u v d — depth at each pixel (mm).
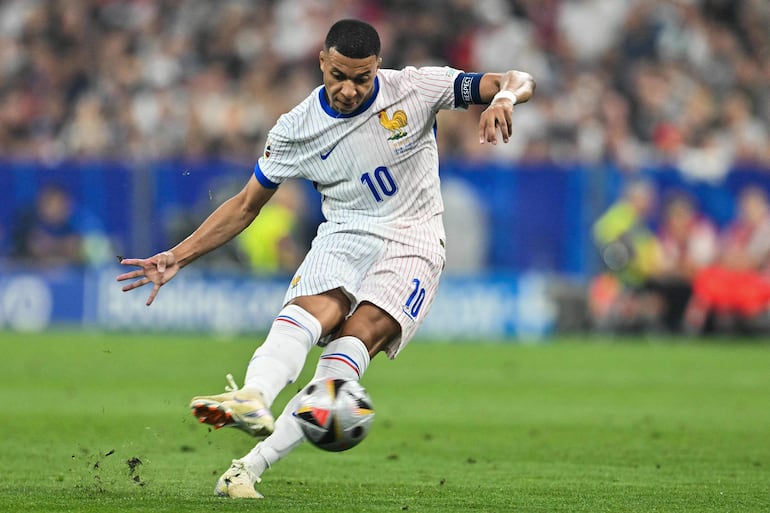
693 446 28047
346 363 18406
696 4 84938
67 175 64562
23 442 27453
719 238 65062
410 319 19234
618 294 65062
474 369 49125
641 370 49188
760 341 64750
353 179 19312
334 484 21578
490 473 23438
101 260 64750
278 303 63719
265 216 63594
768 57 84438
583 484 21844
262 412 16609
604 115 79062
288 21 82500
